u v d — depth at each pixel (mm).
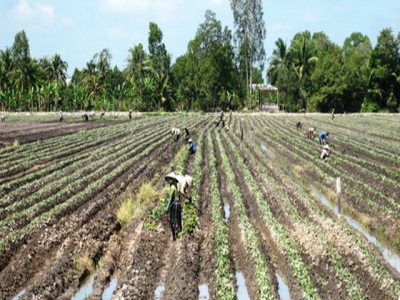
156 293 11586
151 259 13180
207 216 17391
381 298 11180
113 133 47688
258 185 22422
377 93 88250
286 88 89625
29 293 11047
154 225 15672
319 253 13305
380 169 27234
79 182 22516
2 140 41094
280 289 11781
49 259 13570
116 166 28078
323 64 86938
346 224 16547
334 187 22359
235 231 15836
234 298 10906
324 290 11500
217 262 12750
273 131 50750
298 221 16250
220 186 23312
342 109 88625
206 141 41312
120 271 12852
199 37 103875
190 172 25828
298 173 27031
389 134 47281
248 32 86875
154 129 52250
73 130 51125
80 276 12445
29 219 16844
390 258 14008
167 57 103250
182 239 14281
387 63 86875
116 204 19531
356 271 12656
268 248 14297
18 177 25219
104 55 114938
